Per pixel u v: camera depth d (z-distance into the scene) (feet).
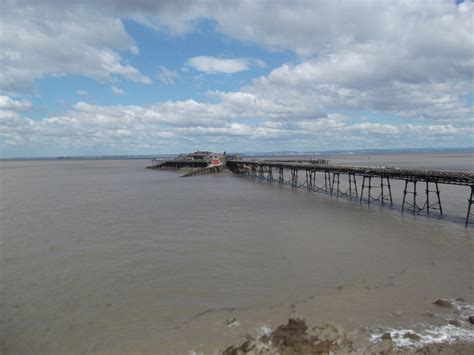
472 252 75.77
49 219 117.29
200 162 360.69
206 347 43.75
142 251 80.64
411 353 40.63
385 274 64.69
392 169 132.05
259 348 39.86
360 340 43.98
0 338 47.14
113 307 54.75
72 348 44.75
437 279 61.87
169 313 52.49
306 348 39.81
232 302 55.47
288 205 139.23
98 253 79.66
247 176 290.97
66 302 56.65
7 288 61.98
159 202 150.82
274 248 81.30
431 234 90.74
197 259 74.74
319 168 177.58
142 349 43.91
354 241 85.71
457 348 41.88
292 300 55.52
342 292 57.77
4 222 113.19
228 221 110.01
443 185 197.16
